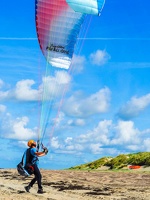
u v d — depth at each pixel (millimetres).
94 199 19641
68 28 22859
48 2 22312
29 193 19594
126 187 26188
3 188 22109
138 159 51812
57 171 43125
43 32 22859
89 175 37969
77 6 22141
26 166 19125
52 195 19766
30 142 19156
